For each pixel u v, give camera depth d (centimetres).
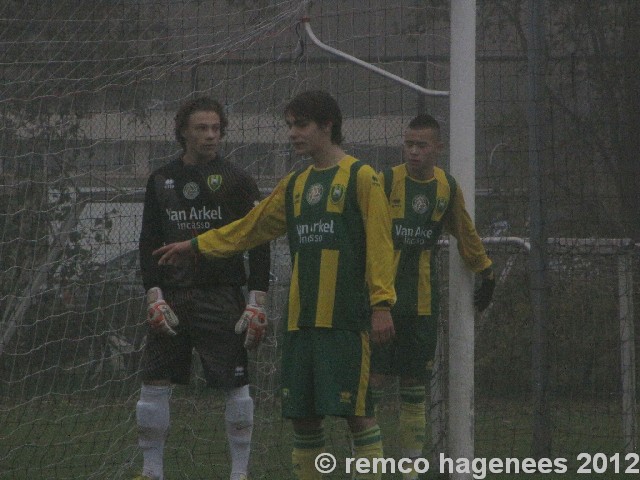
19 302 2597
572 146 2731
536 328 2398
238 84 2419
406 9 2489
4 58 2591
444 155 2666
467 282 1997
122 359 2597
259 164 2442
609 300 2636
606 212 2716
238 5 2508
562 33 2861
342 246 1614
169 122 2505
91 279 2578
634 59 2717
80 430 2600
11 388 2620
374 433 1652
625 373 2411
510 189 2662
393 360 2159
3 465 2322
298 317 1634
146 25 2578
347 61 2286
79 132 2580
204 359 1858
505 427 2681
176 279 1864
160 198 1894
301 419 1686
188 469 2303
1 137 2580
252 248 1778
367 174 1623
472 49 1992
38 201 2581
